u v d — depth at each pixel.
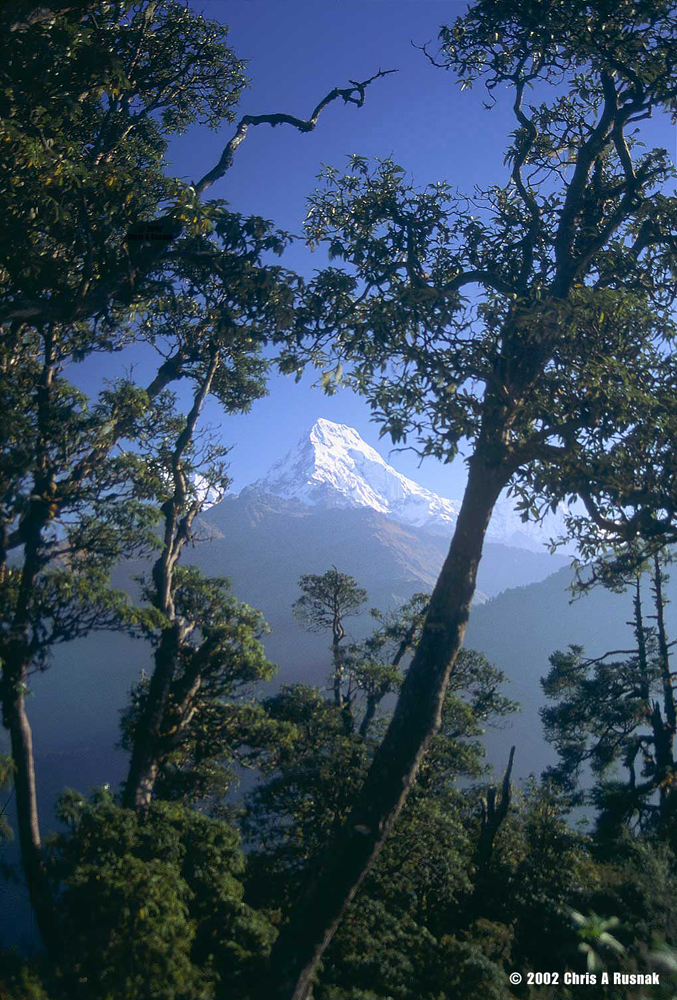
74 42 9.89
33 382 15.07
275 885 16.03
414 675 9.70
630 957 9.40
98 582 14.92
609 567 11.06
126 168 12.59
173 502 20.39
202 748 20.92
